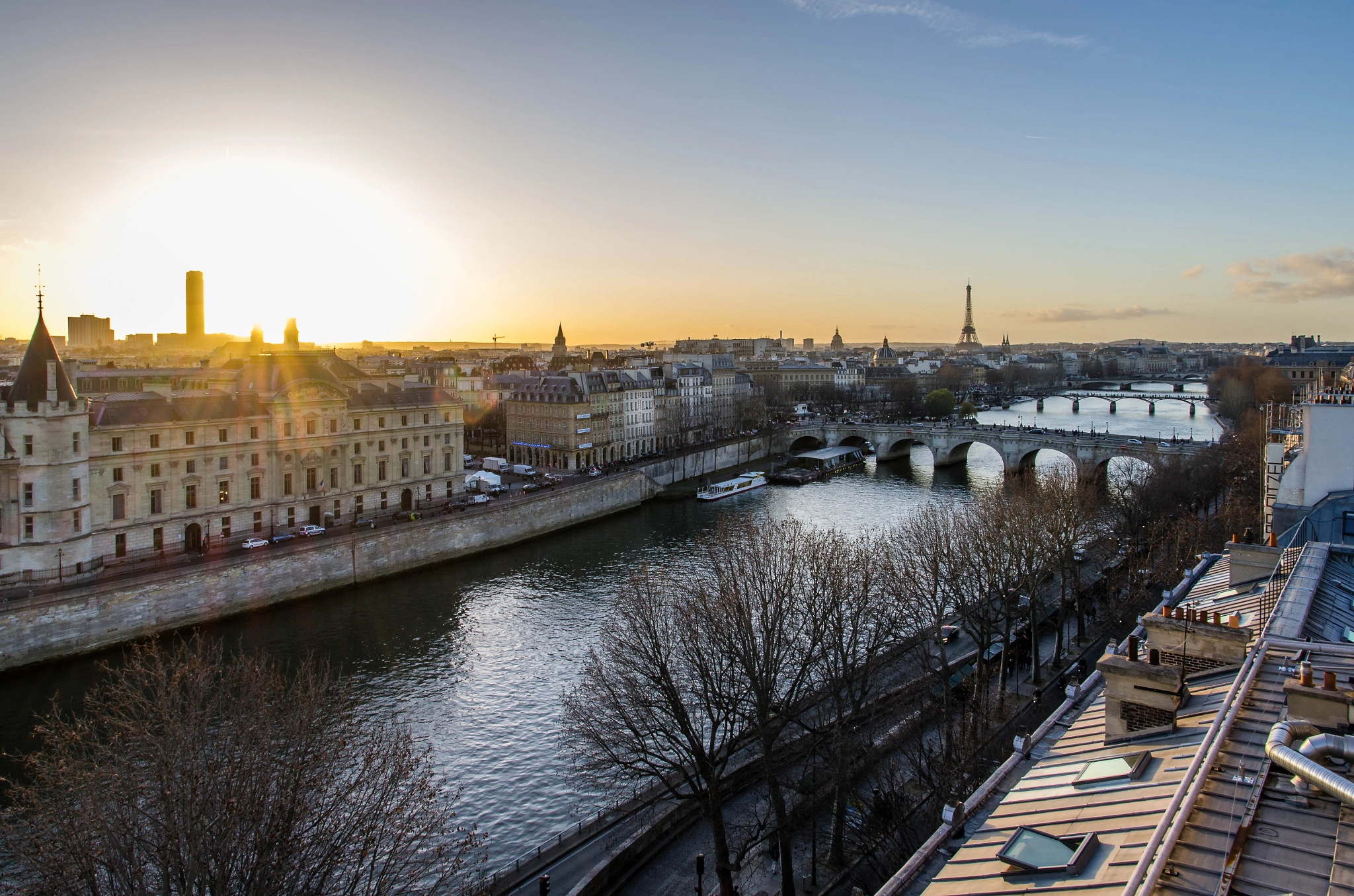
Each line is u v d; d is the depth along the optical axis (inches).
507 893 2378.2
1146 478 6939.0
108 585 4468.5
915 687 3272.6
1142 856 936.3
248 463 5826.8
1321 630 1582.2
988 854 1166.3
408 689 4013.3
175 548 5403.5
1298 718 1159.6
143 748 2004.2
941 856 1301.7
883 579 3609.7
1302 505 2642.7
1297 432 3599.9
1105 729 1486.2
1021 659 4087.1
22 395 4591.5
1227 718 1203.2
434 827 2190.0
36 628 4190.5
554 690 3981.3
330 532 5969.5
